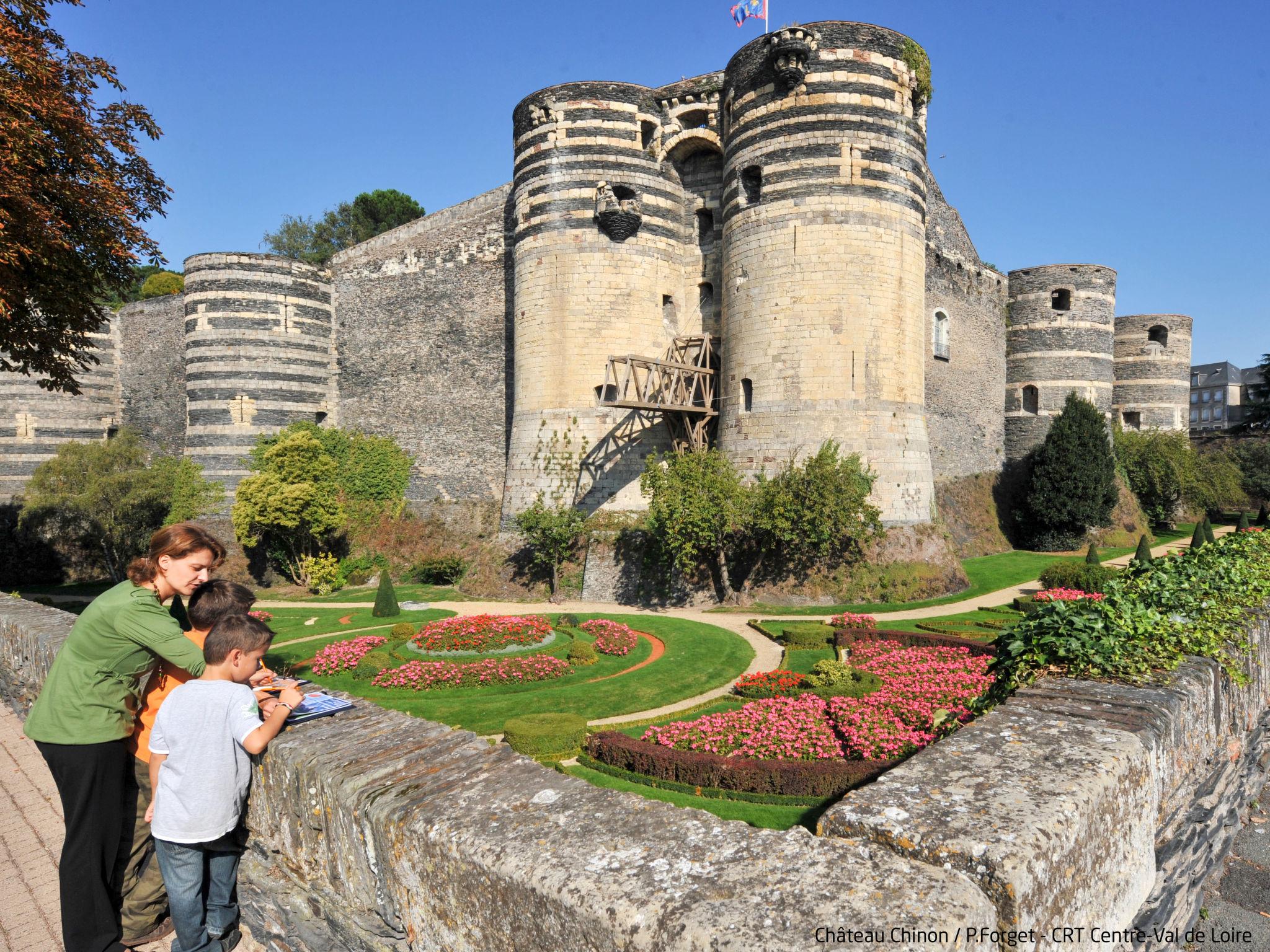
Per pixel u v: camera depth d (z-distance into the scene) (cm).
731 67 2927
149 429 4650
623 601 2895
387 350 4116
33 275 1440
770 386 2775
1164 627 648
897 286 2752
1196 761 539
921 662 1745
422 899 339
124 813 492
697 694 1698
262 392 3956
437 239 3981
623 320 3164
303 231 6944
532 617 2295
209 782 426
